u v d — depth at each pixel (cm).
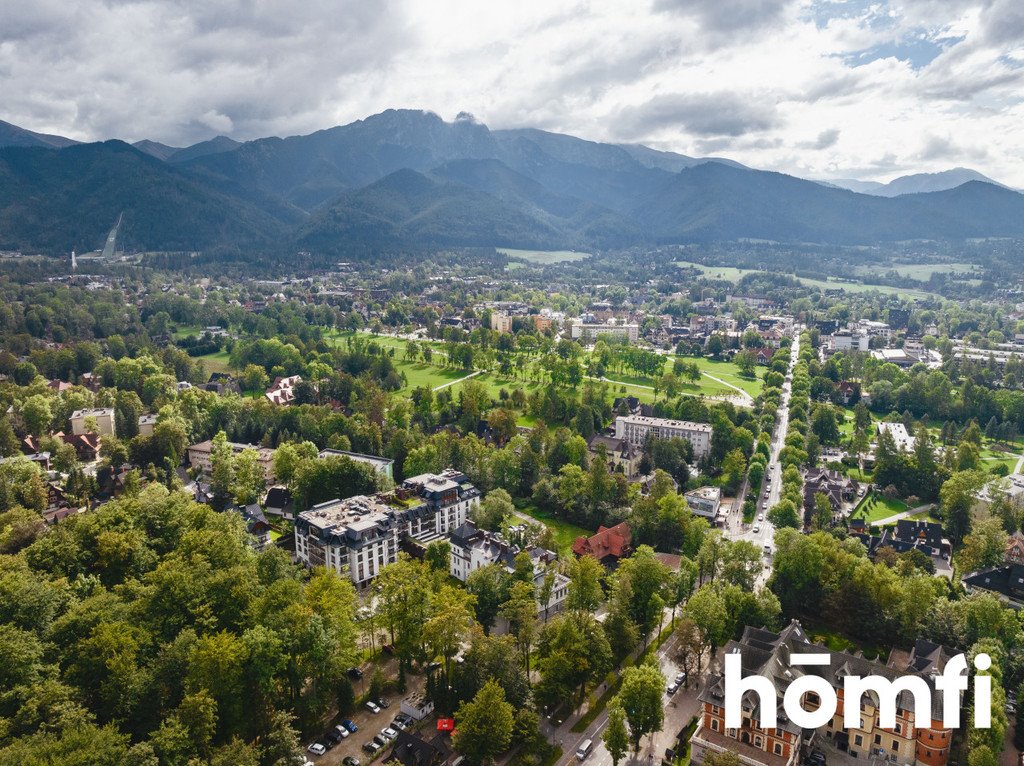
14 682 13550
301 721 15588
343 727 15550
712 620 17500
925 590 18300
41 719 12925
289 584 16912
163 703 13888
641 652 18712
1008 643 17525
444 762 14525
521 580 19662
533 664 17525
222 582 16550
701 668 18212
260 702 14750
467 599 17512
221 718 14225
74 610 15575
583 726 16062
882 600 18888
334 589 17488
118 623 15038
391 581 17562
